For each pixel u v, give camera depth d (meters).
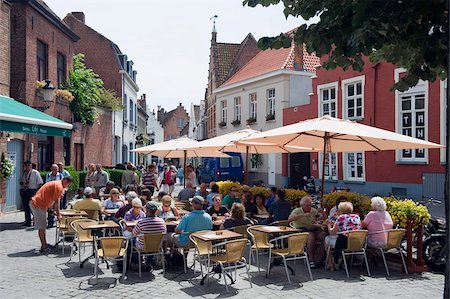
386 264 8.16
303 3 5.41
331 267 8.37
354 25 4.76
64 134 14.98
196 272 8.31
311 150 14.19
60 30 21.05
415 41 4.86
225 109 34.47
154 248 7.93
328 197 10.84
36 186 13.03
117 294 6.88
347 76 21.42
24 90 17.31
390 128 19.09
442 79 5.77
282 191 10.32
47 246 9.98
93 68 35.66
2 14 15.63
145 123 55.81
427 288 7.16
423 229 8.83
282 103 27.20
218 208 11.22
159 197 12.14
